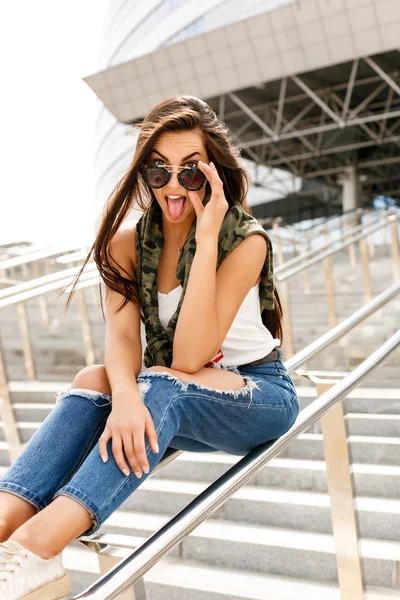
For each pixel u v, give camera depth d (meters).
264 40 15.16
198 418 1.52
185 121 1.65
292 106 19.88
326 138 23.08
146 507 3.26
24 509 1.36
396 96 19.67
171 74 16.53
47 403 4.68
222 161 1.72
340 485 1.84
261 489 3.15
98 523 1.28
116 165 29.12
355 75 16.59
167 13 23.12
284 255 12.06
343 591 1.87
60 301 8.06
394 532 2.66
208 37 15.48
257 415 1.60
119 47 27.86
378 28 14.00
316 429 3.45
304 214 29.59
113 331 1.73
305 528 2.85
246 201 1.84
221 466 3.32
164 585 2.59
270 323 1.89
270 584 2.54
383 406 3.66
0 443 4.19
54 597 1.21
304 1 14.12
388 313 6.27
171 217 1.70
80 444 1.45
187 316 1.53
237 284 1.63
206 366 1.70
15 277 10.06
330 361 5.58
